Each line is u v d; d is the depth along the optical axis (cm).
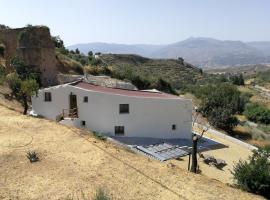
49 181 1374
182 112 3231
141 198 1301
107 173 1498
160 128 3191
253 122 5341
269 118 5409
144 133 3155
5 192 1258
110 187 1365
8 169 1461
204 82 11569
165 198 1316
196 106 5012
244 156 2909
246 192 1502
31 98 3312
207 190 1420
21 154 1633
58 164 1549
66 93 3209
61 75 4688
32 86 3047
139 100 3103
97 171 1508
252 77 18575
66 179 1403
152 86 6169
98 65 6450
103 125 3105
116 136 3088
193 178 1540
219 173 2419
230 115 4200
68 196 1266
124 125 3108
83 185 1361
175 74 12200
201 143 3130
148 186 1408
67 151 1719
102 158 1664
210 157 2641
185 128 3262
